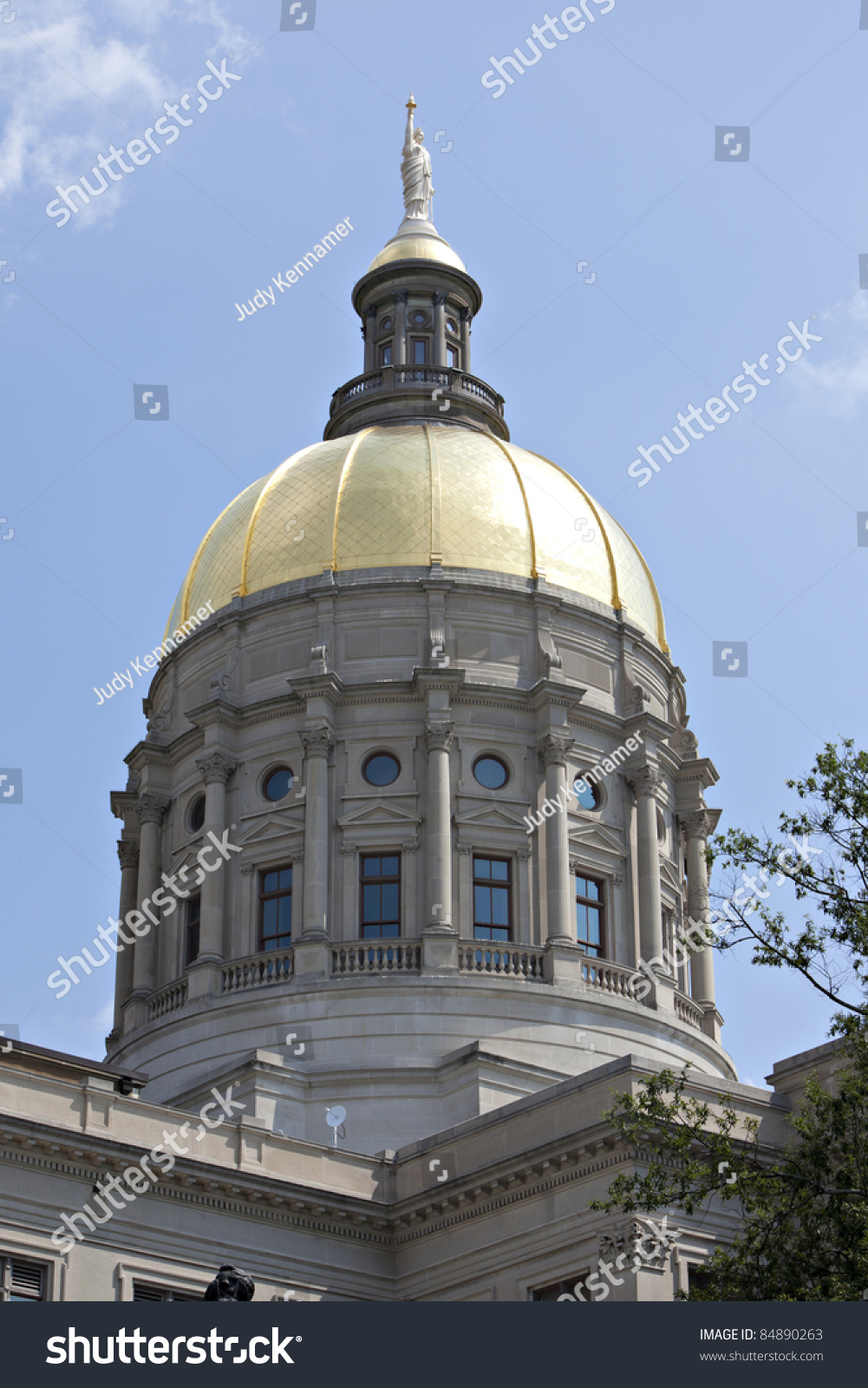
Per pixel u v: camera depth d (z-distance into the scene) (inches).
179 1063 2635.3
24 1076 1995.6
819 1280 1654.8
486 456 3070.9
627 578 3068.4
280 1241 2138.3
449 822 2723.9
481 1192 2127.2
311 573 2925.7
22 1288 1910.7
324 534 2950.3
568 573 2977.4
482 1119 2203.5
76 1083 2043.6
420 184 3602.4
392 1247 2218.3
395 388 3284.9
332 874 2733.8
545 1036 2591.0
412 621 2859.3
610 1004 2655.0
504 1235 2097.7
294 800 2783.0
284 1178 2140.7
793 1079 2165.4
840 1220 1637.6
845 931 1711.4
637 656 3006.9
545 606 2898.6
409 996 2588.6
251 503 3085.6
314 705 2792.8
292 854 2763.3
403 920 2699.3
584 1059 2593.5
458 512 2957.7
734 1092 2107.5
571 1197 2039.9
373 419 3282.5
